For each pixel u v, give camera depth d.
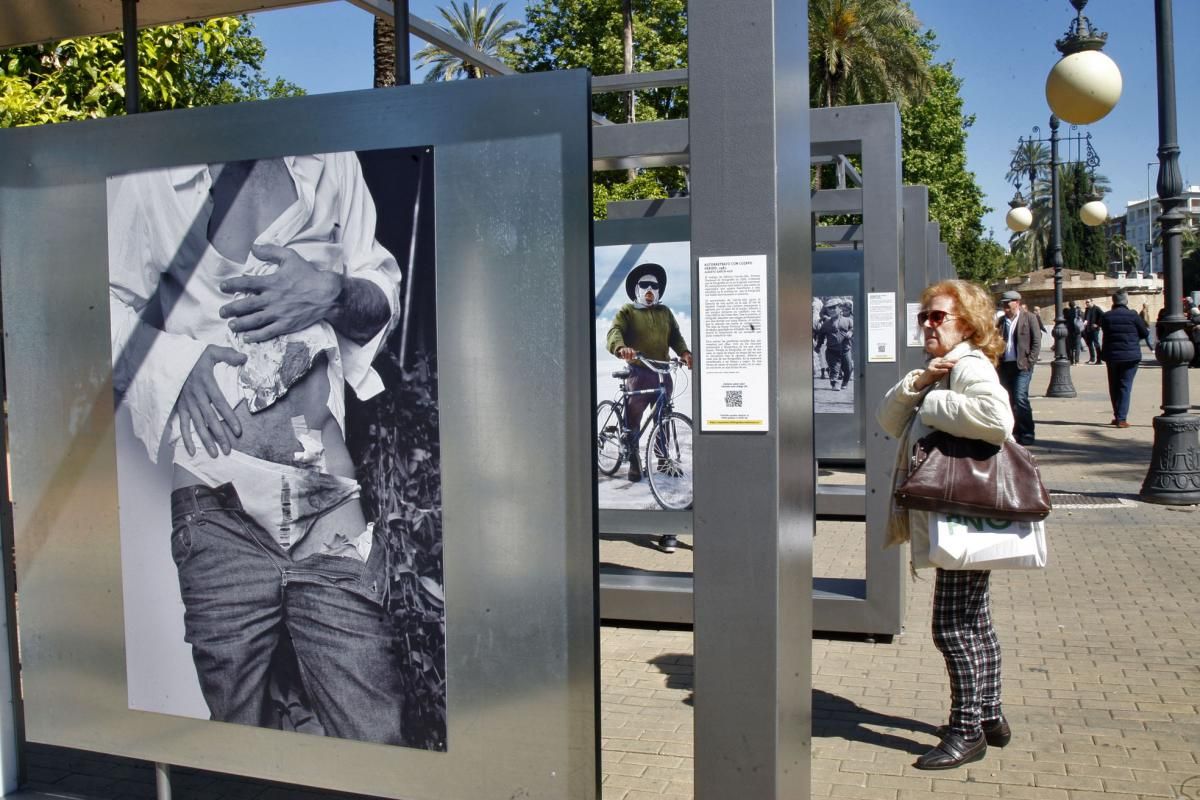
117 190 3.66
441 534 3.31
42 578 3.85
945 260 18.78
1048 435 16.52
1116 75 9.36
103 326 3.71
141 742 3.75
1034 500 4.00
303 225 3.43
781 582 2.93
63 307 3.76
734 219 2.88
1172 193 10.41
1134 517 9.88
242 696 3.59
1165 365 10.59
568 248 3.14
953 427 4.09
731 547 2.93
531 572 3.22
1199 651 5.82
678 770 4.35
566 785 3.23
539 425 3.19
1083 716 4.88
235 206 3.51
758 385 2.88
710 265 2.91
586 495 3.16
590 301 3.12
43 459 3.82
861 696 5.25
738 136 2.87
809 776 3.44
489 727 3.30
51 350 3.79
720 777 2.96
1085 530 9.34
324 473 3.44
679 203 9.28
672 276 7.50
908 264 10.68
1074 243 87.19
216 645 3.62
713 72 2.88
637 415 7.53
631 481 7.54
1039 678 5.43
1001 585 7.43
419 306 3.30
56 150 3.74
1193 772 4.25
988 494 4.01
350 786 3.48
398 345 3.33
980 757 4.42
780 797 2.95
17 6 4.22
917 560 4.21
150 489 3.67
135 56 3.89
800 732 3.26
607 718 5.00
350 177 3.36
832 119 6.22
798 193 3.22
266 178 3.47
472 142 3.22
